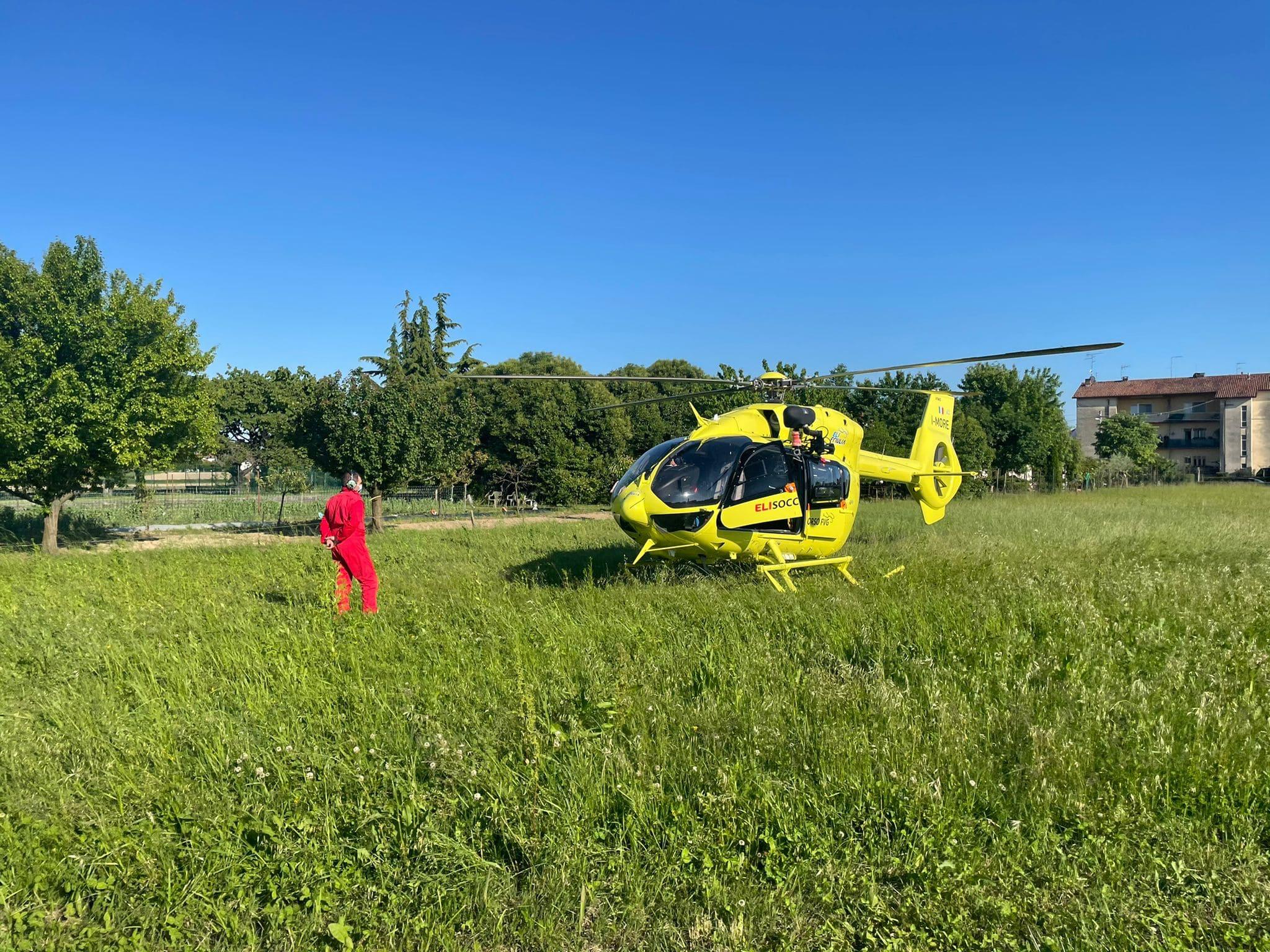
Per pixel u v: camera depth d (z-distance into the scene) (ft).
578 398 119.14
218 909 10.34
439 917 10.20
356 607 26.81
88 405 51.72
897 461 41.73
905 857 11.27
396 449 71.05
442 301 144.66
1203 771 13.26
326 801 12.54
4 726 16.10
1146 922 9.89
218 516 87.25
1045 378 137.39
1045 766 13.34
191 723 15.85
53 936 9.86
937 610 23.34
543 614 24.61
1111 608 24.18
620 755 13.66
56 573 36.24
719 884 10.61
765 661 19.03
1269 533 47.52
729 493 29.30
